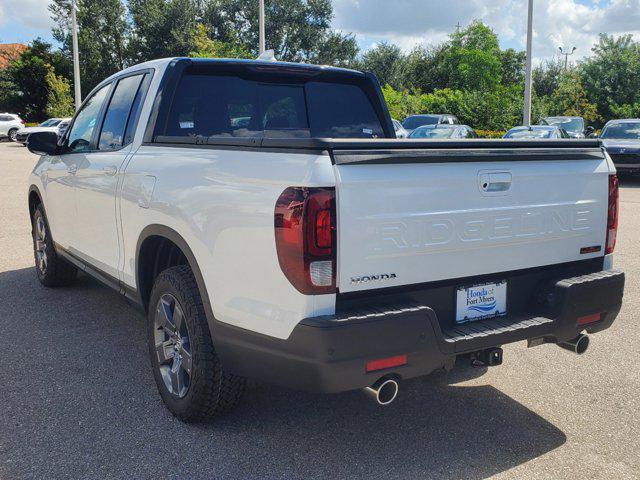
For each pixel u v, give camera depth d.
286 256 2.53
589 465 2.94
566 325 3.13
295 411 3.47
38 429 3.24
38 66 55.06
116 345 4.44
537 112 29.39
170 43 58.69
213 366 3.07
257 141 2.76
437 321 2.70
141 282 3.71
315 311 2.52
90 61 59.62
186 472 2.85
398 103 32.31
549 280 3.20
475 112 30.14
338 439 3.17
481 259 2.94
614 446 3.12
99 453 3.01
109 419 3.36
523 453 3.05
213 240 2.88
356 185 2.53
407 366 2.66
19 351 4.32
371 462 2.95
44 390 3.71
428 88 58.47
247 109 4.18
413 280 2.74
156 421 3.34
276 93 4.30
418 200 2.69
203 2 62.03
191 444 3.10
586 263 3.41
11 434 3.18
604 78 35.34
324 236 2.47
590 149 3.31
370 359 2.55
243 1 61.78
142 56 59.94
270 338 2.65
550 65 47.47
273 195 2.58
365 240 2.57
